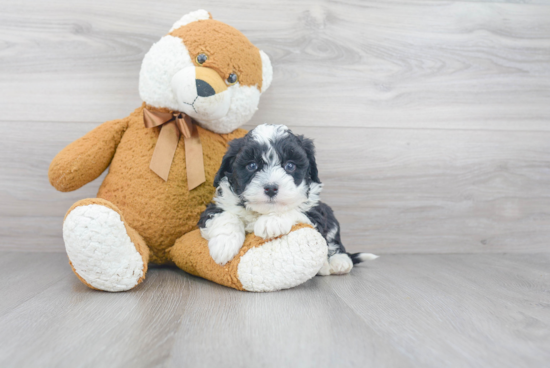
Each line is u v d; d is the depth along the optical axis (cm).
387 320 109
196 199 157
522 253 220
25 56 192
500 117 218
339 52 206
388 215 213
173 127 160
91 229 121
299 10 202
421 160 214
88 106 197
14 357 83
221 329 100
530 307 124
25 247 197
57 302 119
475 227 218
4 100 192
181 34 157
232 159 141
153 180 154
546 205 222
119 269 126
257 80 164
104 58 196
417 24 210
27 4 191
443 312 117
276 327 102
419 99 212
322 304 122
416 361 85
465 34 213
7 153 193
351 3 205
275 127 143
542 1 217
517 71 217
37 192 196
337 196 210
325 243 138
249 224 142
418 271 173
